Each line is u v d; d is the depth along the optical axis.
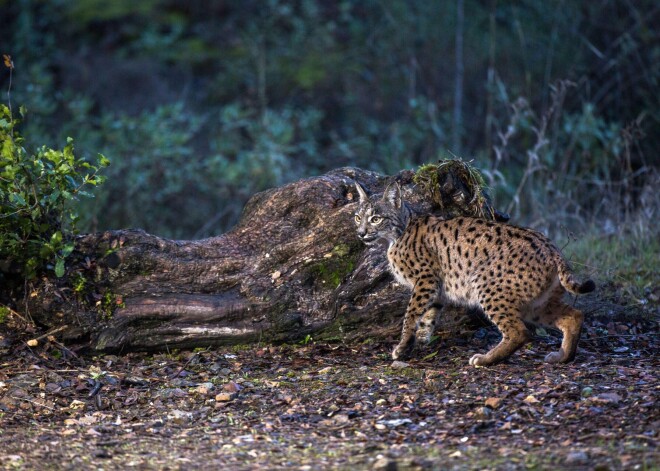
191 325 11.83
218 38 34.31
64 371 10.93
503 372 10.59
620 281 14.28
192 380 10.89
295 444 8.68
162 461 8.23
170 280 12.05
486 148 24.08
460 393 9.93
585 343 12.05
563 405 9.23
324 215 12.46
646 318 13.07
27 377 10.62
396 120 28.77
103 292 11.86
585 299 13.51
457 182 12.60
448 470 7.55
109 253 11.96
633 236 16.31
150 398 10.29
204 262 12.20
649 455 7.56
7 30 32.16
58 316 11.65
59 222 12.20
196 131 27.53
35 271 11.74
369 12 32.91
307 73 31.41
